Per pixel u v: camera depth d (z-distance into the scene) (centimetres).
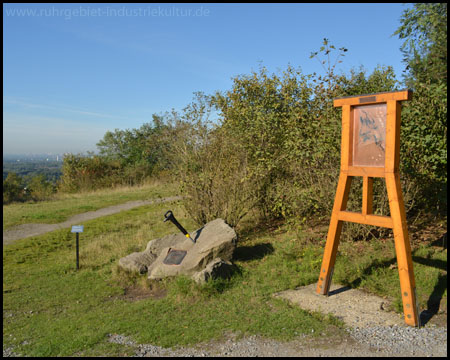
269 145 868
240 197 902
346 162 512
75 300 619
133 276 715
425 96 645
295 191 788
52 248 990
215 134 901
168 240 812
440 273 555
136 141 3419
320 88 750
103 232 1158
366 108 491
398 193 450
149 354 400
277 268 671
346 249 694
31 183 2452
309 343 405
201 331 451
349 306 500
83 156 2827
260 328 448
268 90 929
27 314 561
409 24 655
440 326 429
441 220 757
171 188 983
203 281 584
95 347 423
